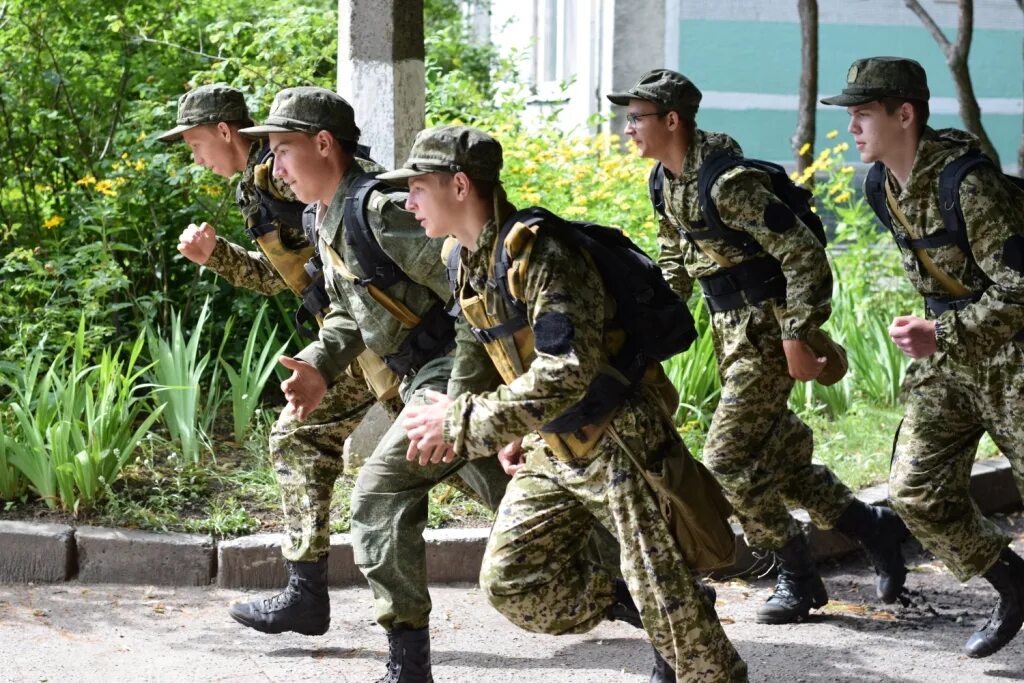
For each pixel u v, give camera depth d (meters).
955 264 5.68
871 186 6.00
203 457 8.67
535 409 4.33
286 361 5.28
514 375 4.67
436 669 6.10
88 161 10.91
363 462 8.43
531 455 5.04
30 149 10.90
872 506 7.05
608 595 5.12
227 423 9.52
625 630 6.70
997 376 5.73
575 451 4.75
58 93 10.93
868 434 9.95
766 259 6.42
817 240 6.27
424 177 4.59
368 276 5.35
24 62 10.77
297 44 11.22
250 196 6.30
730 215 6.19
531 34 24.14
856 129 5.78
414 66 8.64
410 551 5.39
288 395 5.31
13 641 6.29
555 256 4.41
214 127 6.28
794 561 6.82
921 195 5.69
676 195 6.44
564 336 4.32
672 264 6.91
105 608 6.83
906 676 6.10
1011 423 5.75
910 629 6.79
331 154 5.46
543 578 4.97
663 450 4.71
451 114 12.80
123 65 11.21
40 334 9.16
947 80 25.03
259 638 6.48
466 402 4.43
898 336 5.57
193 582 7.23
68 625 6.55
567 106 22.64
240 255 6.60
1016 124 25.64
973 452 6.14
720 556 4.75
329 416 6.24
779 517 6.75
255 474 8.31
